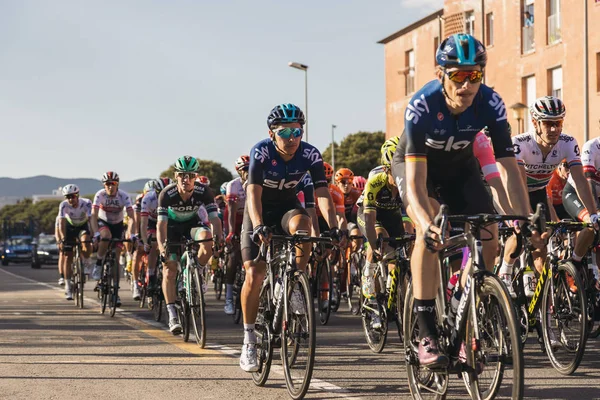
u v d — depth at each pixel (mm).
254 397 5254
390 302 7043
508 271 6473
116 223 13047
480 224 4062
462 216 3957
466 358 4145
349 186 11344
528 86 29484
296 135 5750
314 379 5855
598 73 25922
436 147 4535
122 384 5695
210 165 75562
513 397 3729
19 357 6949
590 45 26125
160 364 6570
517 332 3691
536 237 4984
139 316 10930
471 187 4758
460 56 4195
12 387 5574
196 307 7797
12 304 13102
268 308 5668
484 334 4008
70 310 11914
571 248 6777
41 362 6668
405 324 4746
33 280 21875
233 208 10656
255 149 5863
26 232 53188
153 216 10961
